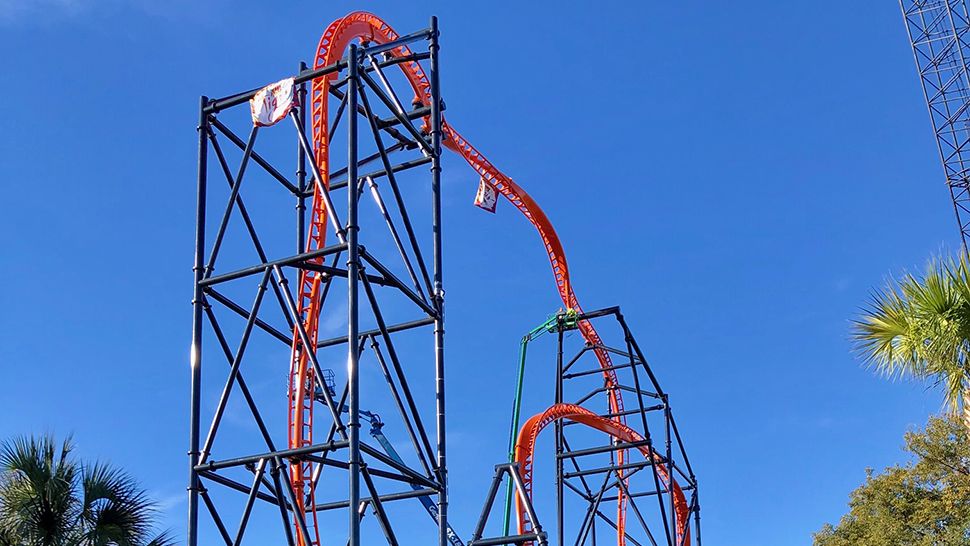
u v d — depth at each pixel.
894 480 44.84
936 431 43.78
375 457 18.84
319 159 24.52
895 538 43.59
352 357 18.11
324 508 22.78
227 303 20.84
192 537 18.88
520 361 46.06
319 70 20.91
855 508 47.12
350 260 18.77
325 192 20.09
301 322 19.55
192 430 19.42
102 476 21.33
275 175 23.19
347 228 19.09
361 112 24.88
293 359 23.25
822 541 49.75
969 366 15.57
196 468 19.17
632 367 41.53
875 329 16.31
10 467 21.06
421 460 20.75
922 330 15.55
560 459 42.34
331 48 28.12
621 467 42.16
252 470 19.55
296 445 22.56
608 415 42.75
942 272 15.58
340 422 18.81
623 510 46.75
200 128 21.52
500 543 31.50
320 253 19.38
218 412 19.41
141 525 21.55
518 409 45.78
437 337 21.64
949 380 15.81
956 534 41.41
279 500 20.19
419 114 23.88
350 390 17.91
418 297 21.11
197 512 19.09
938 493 44.06
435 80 23.45
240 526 19.06
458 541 41.12
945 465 43.44
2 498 20.84
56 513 20.84
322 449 18.33
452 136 43.22
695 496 47.72
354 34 29.98
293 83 20.94
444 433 20.97
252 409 20.84
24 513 20.70
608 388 42.34
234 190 21.09
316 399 24.92
